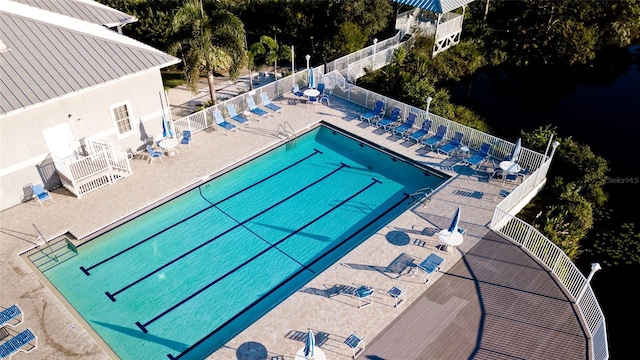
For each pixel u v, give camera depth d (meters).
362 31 32.94
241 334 15.11
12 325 15.50
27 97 18.58
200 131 25.33
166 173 22.28
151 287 17.33
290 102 28.03
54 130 20.17
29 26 20.64
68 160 21.11
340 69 30.22
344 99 28.39
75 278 17.61
